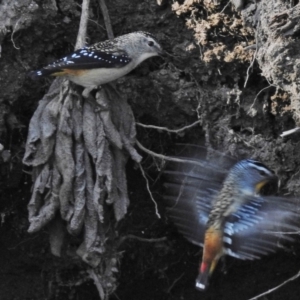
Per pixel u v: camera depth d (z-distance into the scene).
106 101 11.32
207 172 8.84
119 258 12.77
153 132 12.49
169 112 12.34
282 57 10.84
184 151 12.48
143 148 11.66
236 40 11.91
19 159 12.45
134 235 13.21
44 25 11.98
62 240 11.80
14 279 13.60
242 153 12.00
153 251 13.48
